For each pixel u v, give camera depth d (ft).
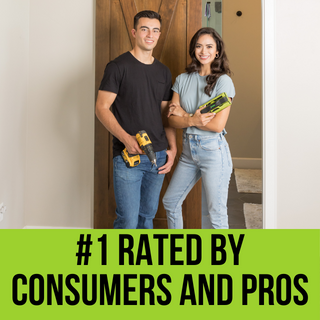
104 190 8.38
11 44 7.38
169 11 8.01
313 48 7.19
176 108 6.64
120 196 6.61
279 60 7.26
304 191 7.39
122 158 6.50
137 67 6.37
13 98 7.59
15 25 7.52
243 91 16.19
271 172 7.39
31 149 8.43
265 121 7.31
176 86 6.84
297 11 7.17
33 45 8.22
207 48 6.33
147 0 8.02
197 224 8.41
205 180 6.54
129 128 6.46
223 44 6.42
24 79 8.11
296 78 7.25
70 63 8.20
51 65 8.23
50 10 8.14
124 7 8.01
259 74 16.01
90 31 8.14
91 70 8.17
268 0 7.16
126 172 6.51
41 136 8.40
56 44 8.18
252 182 13.73
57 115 8.34
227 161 6.49
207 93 6.33
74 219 8.52
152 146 6.23
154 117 6.61
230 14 15.81
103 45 8.04
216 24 8.14
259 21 15.75
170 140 7.25
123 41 8.07
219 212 6.58
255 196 11.82
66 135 8.36
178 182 6.97
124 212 6.65
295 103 7.29
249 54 15.96
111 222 8.41
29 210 8.54
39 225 8.55
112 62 6.35
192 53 6.59
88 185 8.44
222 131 6.48
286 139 7.36
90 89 8.21
